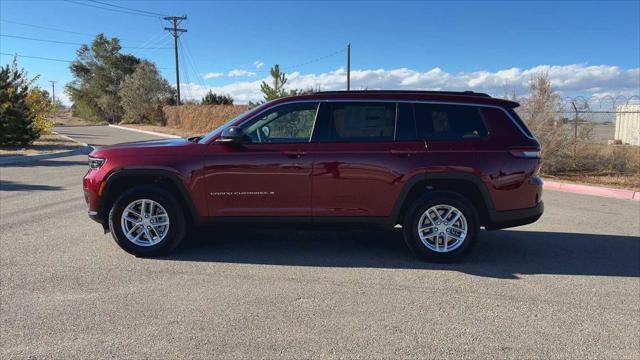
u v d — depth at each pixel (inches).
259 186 204.7
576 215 323.0
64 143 882.1
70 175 473.7
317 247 231.3
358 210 207.2
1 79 746.8
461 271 200.1
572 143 550.9
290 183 204.5
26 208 308.2
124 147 211.3
